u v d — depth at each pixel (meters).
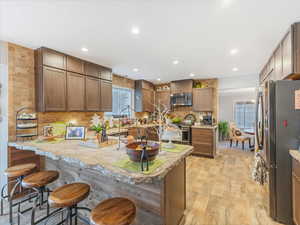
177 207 1.66
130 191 1.54
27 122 2.57
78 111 3.12
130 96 5.26
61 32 2.11
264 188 2.58
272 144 1.86
